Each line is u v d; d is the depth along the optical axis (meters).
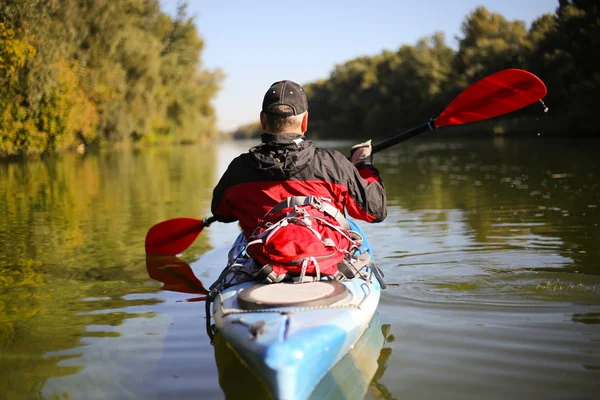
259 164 2.61
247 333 2.05
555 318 2.75
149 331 2.74
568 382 2.09
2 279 3.81
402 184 9.43
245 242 3.11
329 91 81.19
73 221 6.21
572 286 3.25
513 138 28.55
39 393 2.11
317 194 2.64
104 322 2.90
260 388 2.10
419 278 3.51
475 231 4.94
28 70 16.64
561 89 29.41
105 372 2.28
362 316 2.29
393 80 59.56
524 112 33.72
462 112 3.84
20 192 9.21
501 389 2.05
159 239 4.16
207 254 4.49
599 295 3.08
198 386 2.13
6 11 16.00
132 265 4.14
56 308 3.16
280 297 2.28
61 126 18.33
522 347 2.41
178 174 13.04
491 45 38.84
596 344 2.42
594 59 27.45
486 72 39.00
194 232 4.05
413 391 2.04
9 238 5.25
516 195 7.21
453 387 2.07
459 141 29.34
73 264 4.20
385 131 61.09
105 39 23.53
